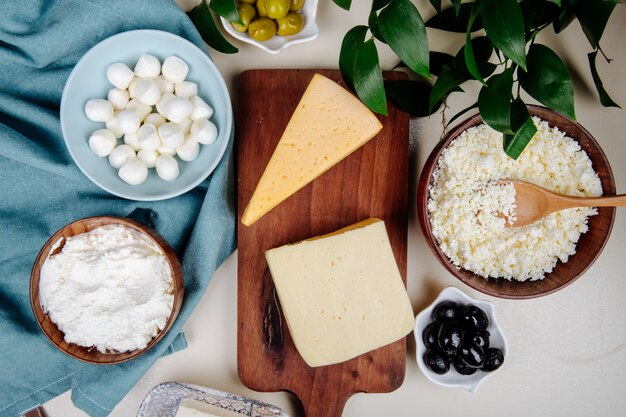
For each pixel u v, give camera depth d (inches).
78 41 45.4
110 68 43.2
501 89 38.1
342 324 46.1
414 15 34.8
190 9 48.8
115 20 44.9
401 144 47.9
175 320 45.5
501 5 34.8
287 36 45.9
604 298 50.8
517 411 50.6
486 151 43.8
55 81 46.8
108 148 43.6
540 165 44.2
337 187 47.9
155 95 43.6
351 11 48.9
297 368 47.4
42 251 42.2
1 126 44.3
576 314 50.8
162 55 45.3
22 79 46.5
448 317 45.8
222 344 49.3
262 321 47.2
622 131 50.8
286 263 46.0
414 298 50.1
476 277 44.4
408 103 46.3
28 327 47.5
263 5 43.9
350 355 46.0
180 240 48.1
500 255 44.1
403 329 46.3
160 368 49.4
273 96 47.4
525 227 44.1
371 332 46.2
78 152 43.8
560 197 41.9
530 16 43.0
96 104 43.2
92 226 43.4
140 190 44.7
